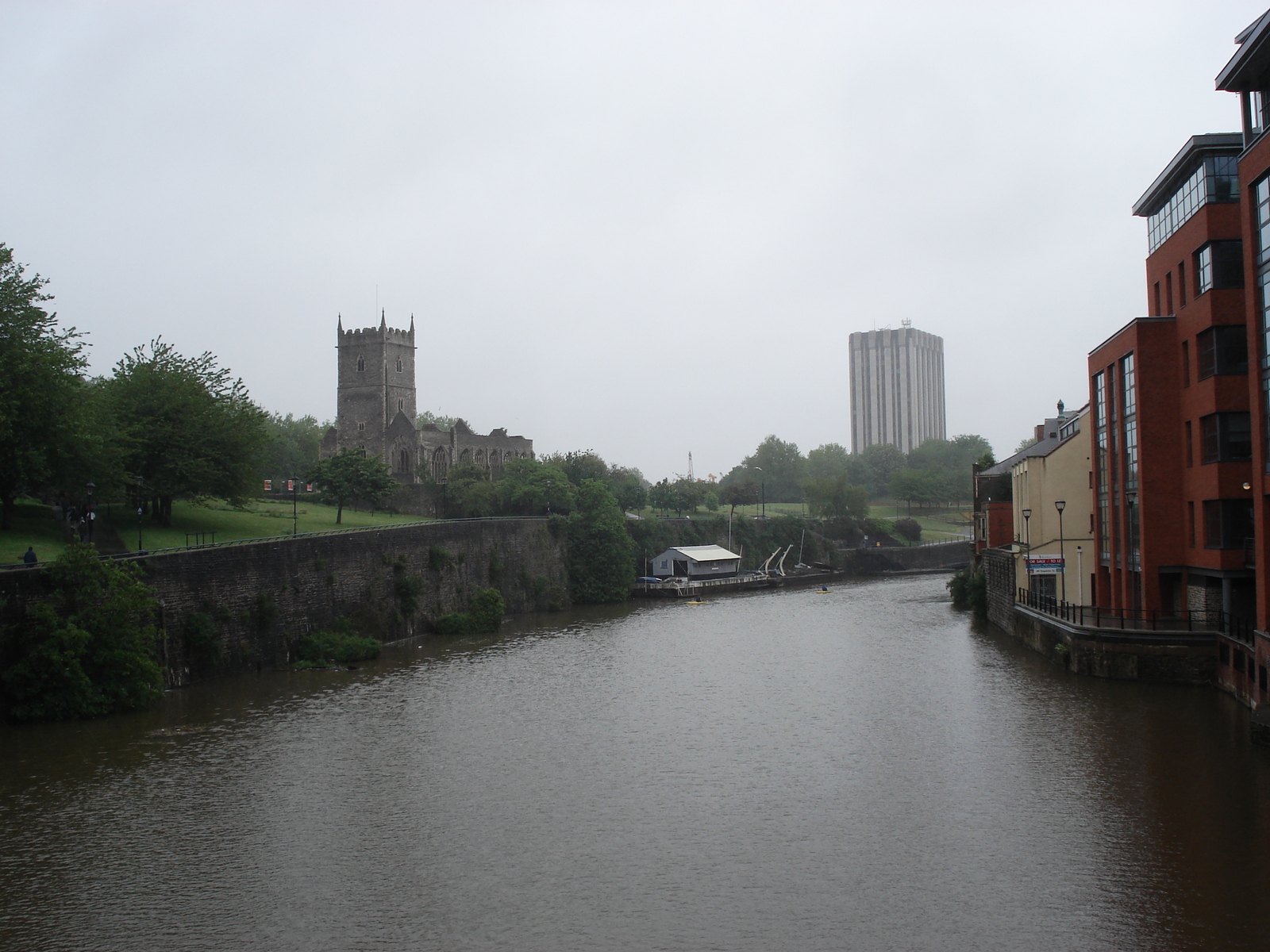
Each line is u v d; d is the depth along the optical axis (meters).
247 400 93.38
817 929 30.03
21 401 62.44
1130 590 66.94
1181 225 62.06
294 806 41.91
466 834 38.59
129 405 84.75
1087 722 51.81
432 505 152.00
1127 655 61.09
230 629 69.12
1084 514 81.62
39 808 41.53
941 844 36.53
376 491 119.25
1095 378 75.62
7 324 65.12
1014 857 35.00
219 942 29.66
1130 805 39.31
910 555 194.62
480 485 150.12
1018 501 95.12
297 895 32.94
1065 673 65.88
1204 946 28.09
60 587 56.44
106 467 72.44
